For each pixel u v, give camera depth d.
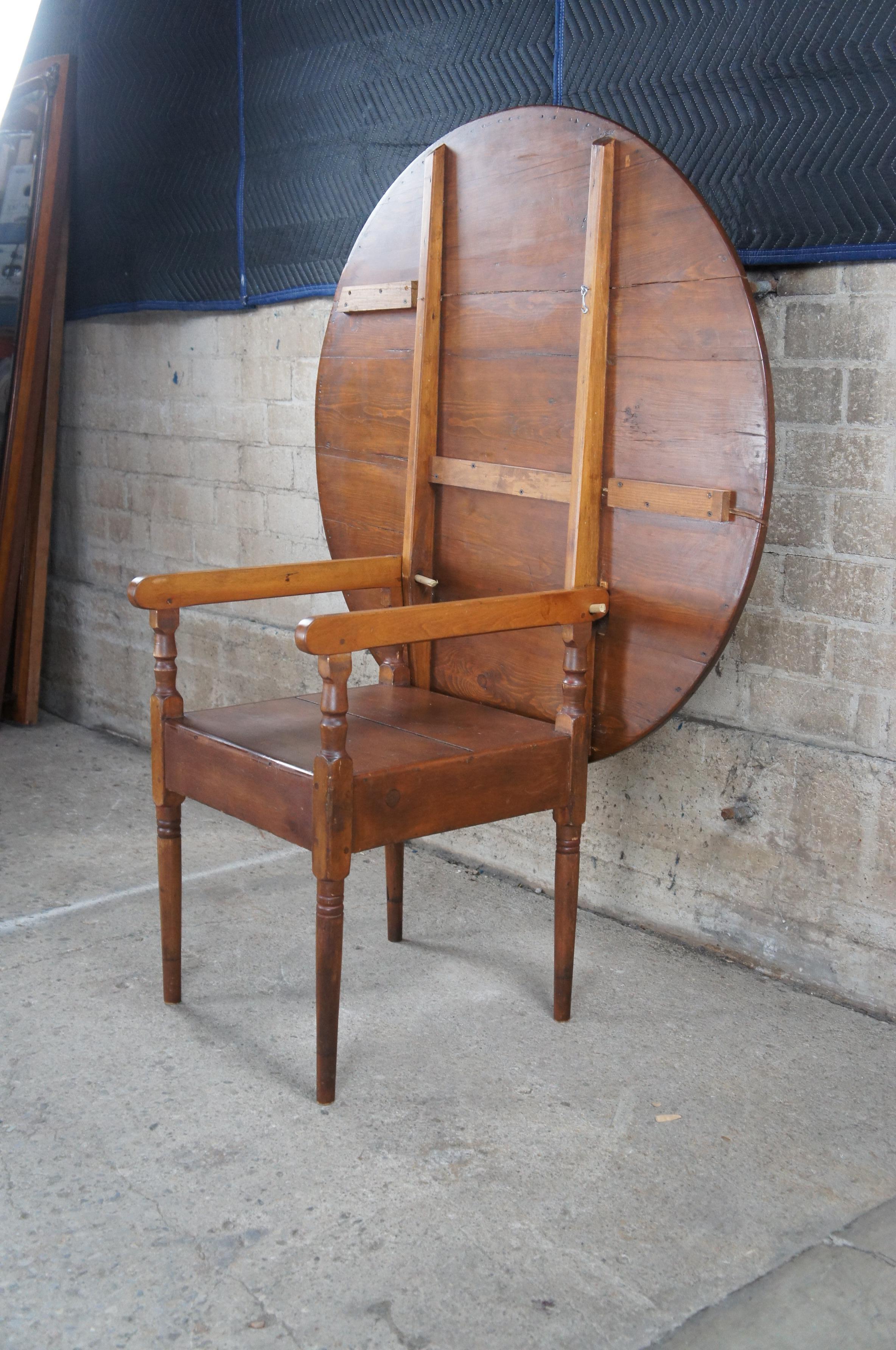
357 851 2.04
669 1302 1.66
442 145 2.59
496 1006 2.46
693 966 2.65
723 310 2.13
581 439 2.31
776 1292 1.68
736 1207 1.86
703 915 2.72
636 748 2.80
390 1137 2.03
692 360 2.18
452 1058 2.27
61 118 4.26
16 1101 2.13
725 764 2.64
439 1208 1.85
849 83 2.24
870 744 2.42
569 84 2.71
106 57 4.09
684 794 2.72
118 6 4.00
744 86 2.39
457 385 2.61
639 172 2.23
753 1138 2.03
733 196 2.44
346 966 2.64
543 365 2.42
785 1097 2.15
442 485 2.65
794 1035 2.36
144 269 4.04
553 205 2.38
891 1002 2.42
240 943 2.75
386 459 2.78
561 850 2.33
